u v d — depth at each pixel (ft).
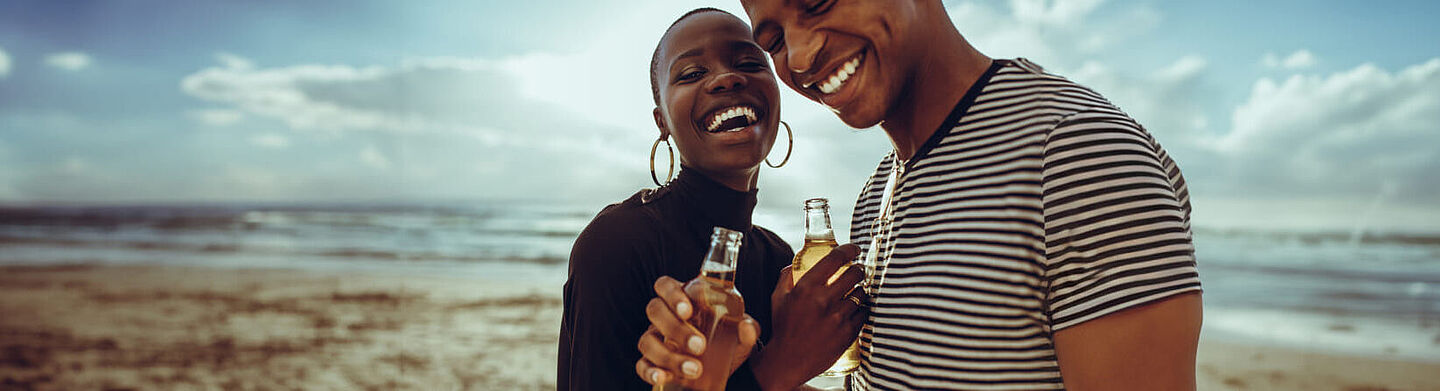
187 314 39.86
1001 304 3.69
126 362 27.99
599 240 5.54
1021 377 3.69
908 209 4.25
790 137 6.98
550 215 164.35
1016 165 3.71
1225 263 76.28
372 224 133.80
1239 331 36.81
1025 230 3.63
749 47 5.83
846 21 3.82
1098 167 3.43
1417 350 31.07
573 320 5.62
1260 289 55.36
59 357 28.94
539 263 71.92
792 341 4.56
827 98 4.10
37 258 81.10
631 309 5.40
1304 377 26.05
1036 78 3.91
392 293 48.16
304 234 113.39
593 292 5.38
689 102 5.73
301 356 28.84
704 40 5.77
